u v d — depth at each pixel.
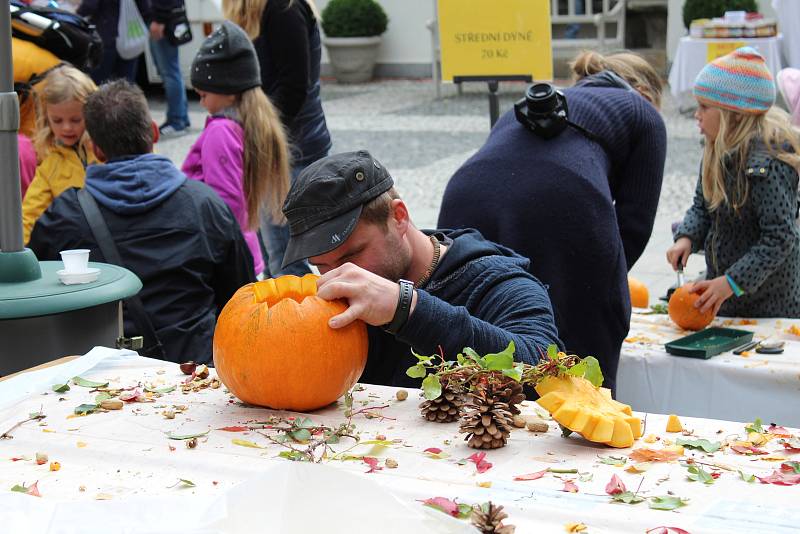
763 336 3.44
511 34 5.05
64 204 3.14
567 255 3.09
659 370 3.27
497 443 1.70
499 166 3.20
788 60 10.07
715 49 10.52
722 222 3.67
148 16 10.73
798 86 5.41
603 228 3.08
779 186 3.47
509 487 1.54
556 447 1.72
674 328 3.64
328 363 1.90
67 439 1.79
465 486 1.55
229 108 4.29
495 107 5.22
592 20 13.42
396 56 16.11
